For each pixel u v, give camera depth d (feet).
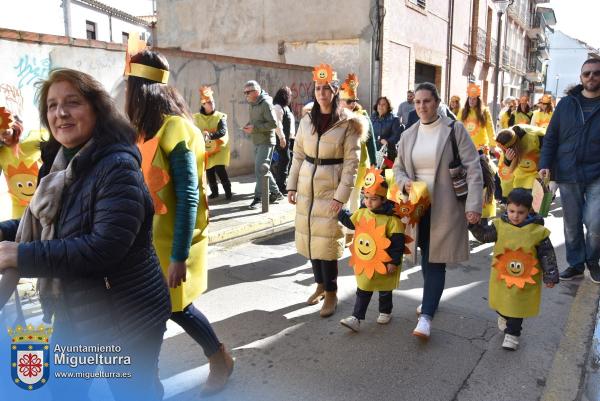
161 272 6.81
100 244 5.47
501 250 11.43
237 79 32.96
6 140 12.30
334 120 12.64
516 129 18.47
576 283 15.78
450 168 11.56
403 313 13.55
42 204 5.73
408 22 48.06
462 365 10.76
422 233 12.28
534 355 11.24
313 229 12.98
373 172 11.99
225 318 13.08
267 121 23.20
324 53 44.96
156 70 8.09
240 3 47.91
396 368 10.60
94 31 83.71
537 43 127.13
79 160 5.74
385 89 44.29
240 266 17.43
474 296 14.82
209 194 27.17
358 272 12.17
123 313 6.08
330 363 10.79
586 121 14.85
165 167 8.02
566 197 15.71
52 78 5.88
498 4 79.05
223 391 9.68
